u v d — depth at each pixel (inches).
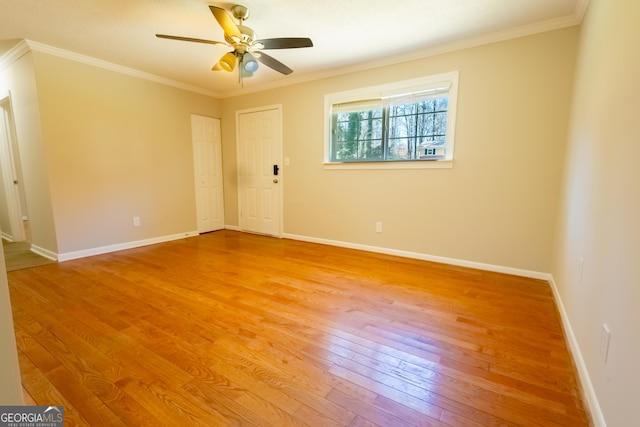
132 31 109.1
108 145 143.1
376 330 75.6
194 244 164.1
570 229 83.3
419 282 107.6
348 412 50.1
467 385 56.4
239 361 63.3
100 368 60.8
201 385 56.2
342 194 155.0
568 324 73.6
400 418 48.9
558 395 53.9
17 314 83.0
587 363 55.9
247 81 166.9
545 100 104.8
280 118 171.6
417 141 132.3
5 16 97.9
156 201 165.3
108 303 90.0
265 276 113.5
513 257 115.6
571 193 86.0
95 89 136.8
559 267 94.3
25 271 117.8
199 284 105.1
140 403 51.8
